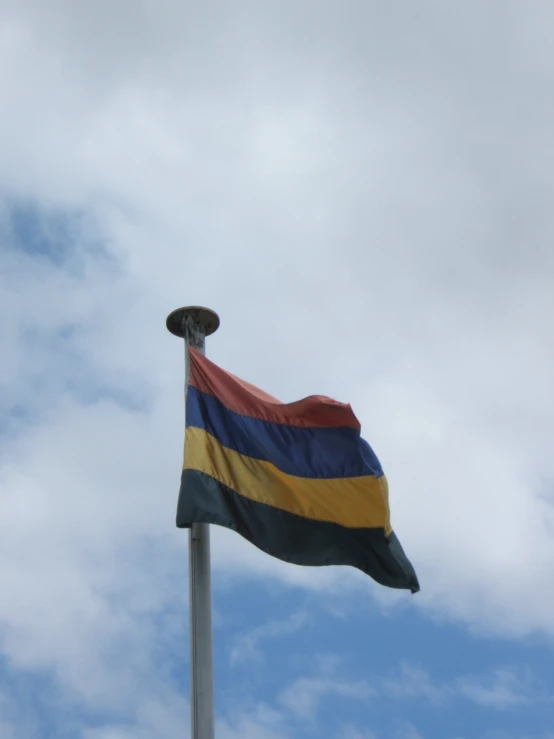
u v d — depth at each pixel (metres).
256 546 11.84
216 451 12.25
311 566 12.27
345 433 13.40
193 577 11.04
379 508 12.98
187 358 13.12
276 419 13.17
